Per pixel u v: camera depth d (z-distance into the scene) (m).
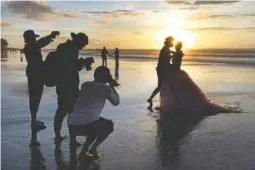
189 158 5.32
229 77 17.23
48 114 8.52
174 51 9.07
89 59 6.44
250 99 10.38
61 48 6.30
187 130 6.94
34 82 6.90
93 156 5.32
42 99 10.66
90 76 17.81
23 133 6.84
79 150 5.81
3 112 8.70
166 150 5.71
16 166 5.11
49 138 6.52
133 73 20.83
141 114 8.51
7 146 6.04
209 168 4.90
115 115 8.40
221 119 7.84
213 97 10.84
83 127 5.18
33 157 5.49
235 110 8.74
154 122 7.66
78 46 6.30
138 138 6.43
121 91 12.46
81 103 5.24
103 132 5.21
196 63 31.59
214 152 5.57
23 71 21.83
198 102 8.70
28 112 8.70
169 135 6.59
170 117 8.14
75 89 6.26
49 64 6.28
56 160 5.35
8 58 43.88
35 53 6.88
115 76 18.64
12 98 10.85
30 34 6.94
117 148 5.85
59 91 6.27
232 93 11.70
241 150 5.64
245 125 7.23
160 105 8.98
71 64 6.23
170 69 8.99
